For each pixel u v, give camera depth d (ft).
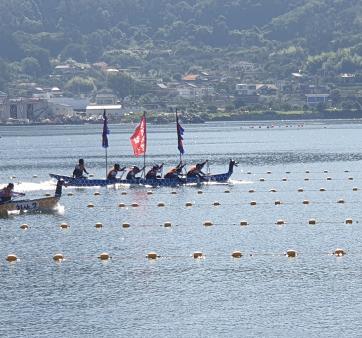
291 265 577.02
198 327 466.29
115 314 487.20
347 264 577.02
